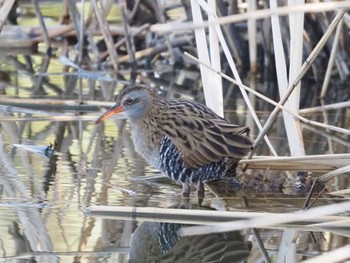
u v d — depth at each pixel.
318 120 12.13
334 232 8.16
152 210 8.18
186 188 9.18
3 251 7.38
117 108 9.69
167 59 15.48
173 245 7.98
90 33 14.72
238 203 8.82
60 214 8.27
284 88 9.56
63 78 13.91
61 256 7.36
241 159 9.34
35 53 15.43
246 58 15.02
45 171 9.51
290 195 9.14
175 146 9.23
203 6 9.75
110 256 7.42
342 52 14.12
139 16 15.72
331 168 9.39
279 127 11.57
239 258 7.70
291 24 9.39
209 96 9.98
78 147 10.47
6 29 15.51
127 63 14.93
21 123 11.45
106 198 8.74
